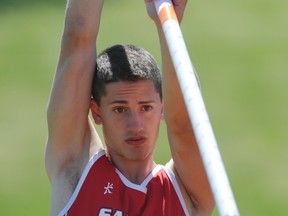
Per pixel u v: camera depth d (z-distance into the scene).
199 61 45.53
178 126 14.09
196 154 14.07
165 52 13.99
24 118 38.69
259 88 41.94
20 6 53.03
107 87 13.88
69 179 14.26
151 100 13.80
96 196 13.98
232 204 10.31
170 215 14.00
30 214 31.03
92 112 14.45
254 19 51.72
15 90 41.53
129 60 13.88
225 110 39.47
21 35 48.69
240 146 36.09
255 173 34.00
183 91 11.73
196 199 14.32
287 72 43.88
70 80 14.36
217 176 10.58
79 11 14.48
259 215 31.09
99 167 14.19
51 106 14.47
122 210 13.87
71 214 13.95
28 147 36.16
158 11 13.23
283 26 50.56
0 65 44.62
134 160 14.04
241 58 45.84
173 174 14.34
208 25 50.69
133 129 13.77
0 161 35.09
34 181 33.47
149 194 14.05
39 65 44.56
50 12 52.09
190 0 54.78
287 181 33.41
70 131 14.40
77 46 14.43
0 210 31.41
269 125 38.00
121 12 52.69
